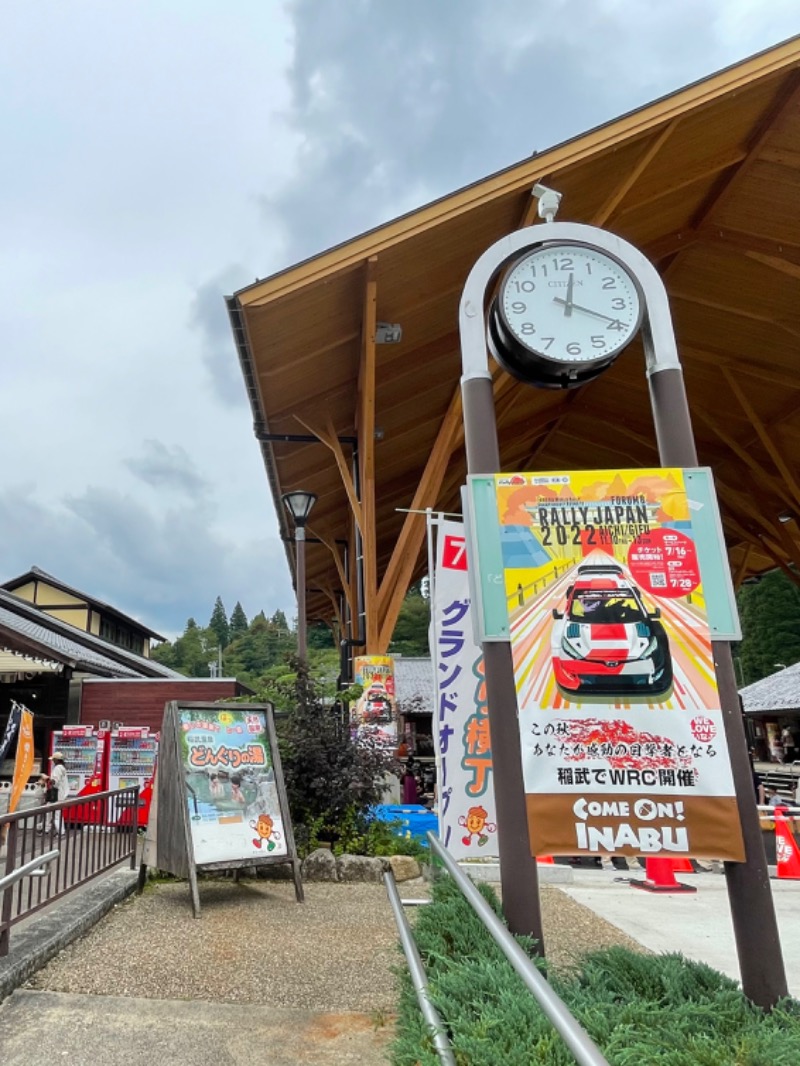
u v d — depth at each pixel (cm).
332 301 880
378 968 429
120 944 469
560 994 283
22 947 422
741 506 1909
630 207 1009
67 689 1645
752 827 307
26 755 1123
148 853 647
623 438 1817
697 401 1617
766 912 298
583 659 324
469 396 371
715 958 469
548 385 405
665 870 709
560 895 668
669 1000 296
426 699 2230
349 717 832
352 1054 317
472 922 348
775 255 1121
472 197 814
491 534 339
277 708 817
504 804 315
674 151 928
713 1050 238
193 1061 308
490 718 326
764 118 936
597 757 314
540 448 1970
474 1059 228
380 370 1104
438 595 508
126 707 1548
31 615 2131
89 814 731
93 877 576
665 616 328
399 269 877
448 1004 266
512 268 386
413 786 1324
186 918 540
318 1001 378
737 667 4075
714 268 1214
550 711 319
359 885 665
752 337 1341
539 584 333
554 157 818
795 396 1470
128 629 3219
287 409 1130
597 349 377
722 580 333
